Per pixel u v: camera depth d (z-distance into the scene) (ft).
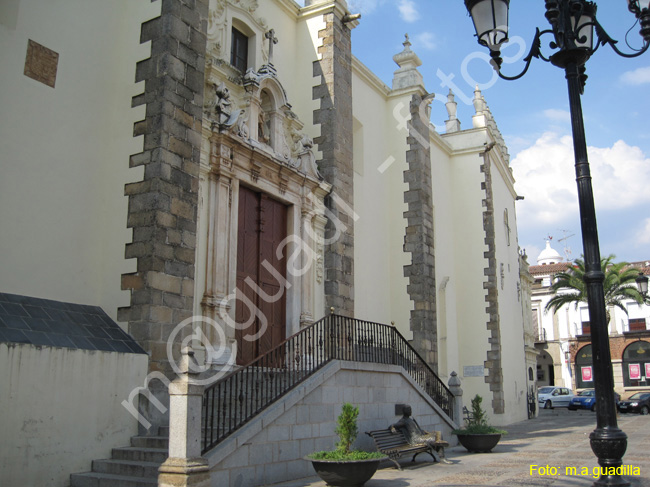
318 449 35.47
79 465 29.22
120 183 35.73
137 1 38.34
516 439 59.41
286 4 55.26
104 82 37.11
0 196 30.96
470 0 24.20
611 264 136.77
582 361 168.86
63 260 33.37
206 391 28.73
